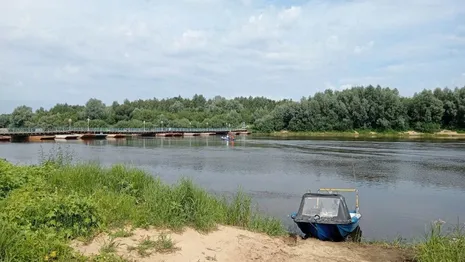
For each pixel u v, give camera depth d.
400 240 15.68
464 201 25.31
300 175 35.41
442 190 29.03
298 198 25.00
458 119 107.12
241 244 10.56
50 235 7.75
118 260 7.93
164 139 99.00
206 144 78.75
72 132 98.06
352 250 12.01
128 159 46.34
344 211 15.61
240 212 14.48
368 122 114.94
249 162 44.91
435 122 108.56
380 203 24.58
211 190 27.20
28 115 128.88
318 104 121.00
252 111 181.62
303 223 14.88
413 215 21.55
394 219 20.58
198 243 9.98
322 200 15.85
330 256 10.91
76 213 9.07
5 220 7.75
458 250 9.97
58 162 16.52
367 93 116.88
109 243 8.76
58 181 12.96
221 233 11.25
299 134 120.88
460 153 55.38
